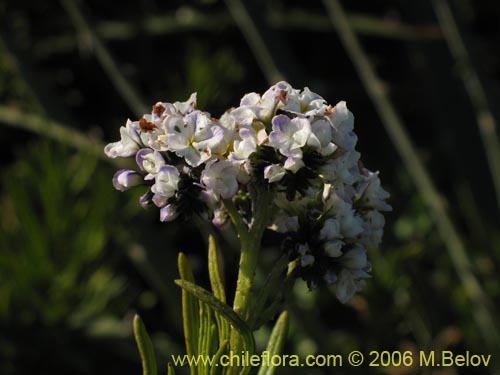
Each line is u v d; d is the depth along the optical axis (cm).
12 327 57
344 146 19
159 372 59
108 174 56
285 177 19
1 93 58
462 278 55
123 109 70
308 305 60
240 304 20
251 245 20
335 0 53
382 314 55
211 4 62
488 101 50
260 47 53
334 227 20
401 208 62
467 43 50
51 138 58
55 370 59
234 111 19
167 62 67
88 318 58
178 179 19
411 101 68
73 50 69
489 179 55
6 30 56
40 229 56
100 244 56
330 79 72
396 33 53
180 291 57
